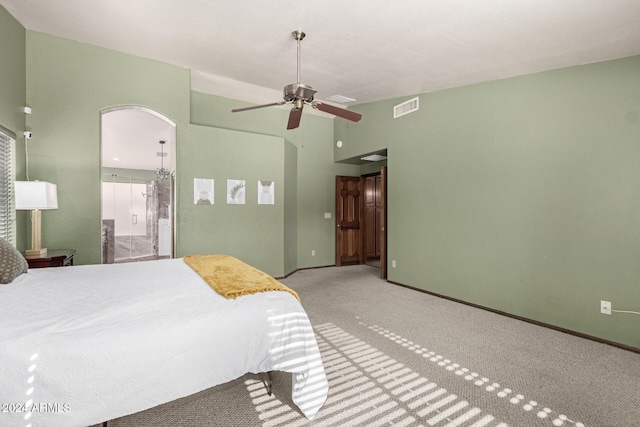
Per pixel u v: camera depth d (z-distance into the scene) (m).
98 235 3.83
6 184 3.13
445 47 2.89
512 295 3.45
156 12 2.81
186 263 2.79
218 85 4.91
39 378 1.20
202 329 1.50
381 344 2.73
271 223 5.21
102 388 1.28
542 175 3.20
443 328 3.11
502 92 3.56
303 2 2.43
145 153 7.38
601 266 2.79
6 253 2.12
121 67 3.93
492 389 2.04
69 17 3.10
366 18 2.55
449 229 4.16
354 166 6.97
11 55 3.15
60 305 1.62
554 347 2.68
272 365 1.67
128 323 1.43
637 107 2.58
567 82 3.01
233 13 2.70
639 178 2.57
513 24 2.34
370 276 5.63
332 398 1.94
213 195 4.67
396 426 1.69
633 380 2.15
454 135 4.10
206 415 1.77
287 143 5.54
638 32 2.26
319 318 3.39
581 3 1.98
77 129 3.71
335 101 5.20
